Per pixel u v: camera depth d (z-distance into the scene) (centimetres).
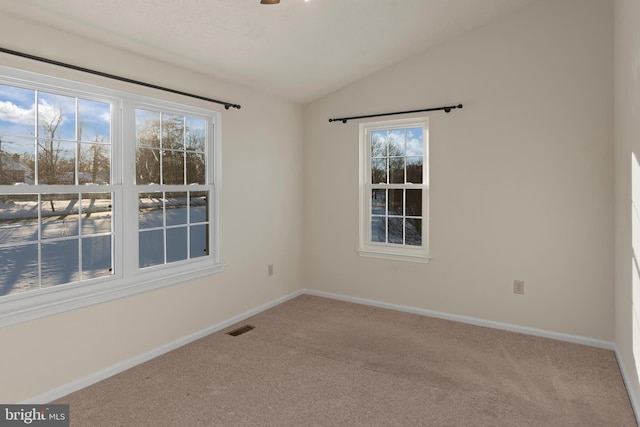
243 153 373
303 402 227
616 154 287
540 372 264
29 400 221
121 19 237
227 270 357
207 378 256
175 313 308
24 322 219
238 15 264
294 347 308
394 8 296
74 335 242
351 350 302
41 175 233
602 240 305
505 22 336
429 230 380
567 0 312
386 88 399
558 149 319
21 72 216
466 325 357
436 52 370
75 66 238
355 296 430
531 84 328
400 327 352
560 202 320
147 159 293
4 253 219
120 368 267
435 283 380
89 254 260
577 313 316
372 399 230
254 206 388
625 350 253
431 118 375
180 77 310
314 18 289
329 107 438
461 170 362
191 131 328
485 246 353
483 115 349
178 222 318
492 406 222
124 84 269
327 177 443
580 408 220
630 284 237
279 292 426
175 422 207
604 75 300
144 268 290
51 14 219
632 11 226
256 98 388
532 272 333
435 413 215
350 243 431
